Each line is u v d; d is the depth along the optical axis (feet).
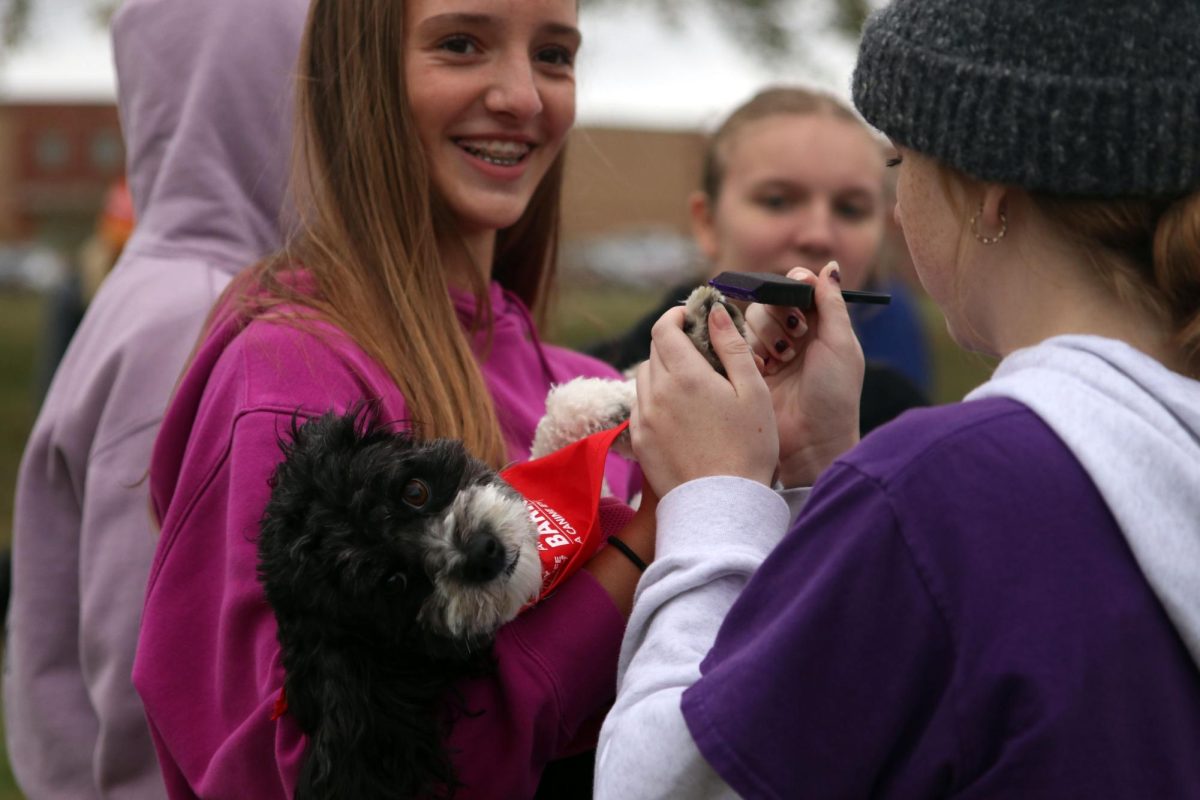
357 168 7.41
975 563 4.50
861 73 5.38
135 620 7.88
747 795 4.60
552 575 6.02
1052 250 5.03
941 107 4.89
